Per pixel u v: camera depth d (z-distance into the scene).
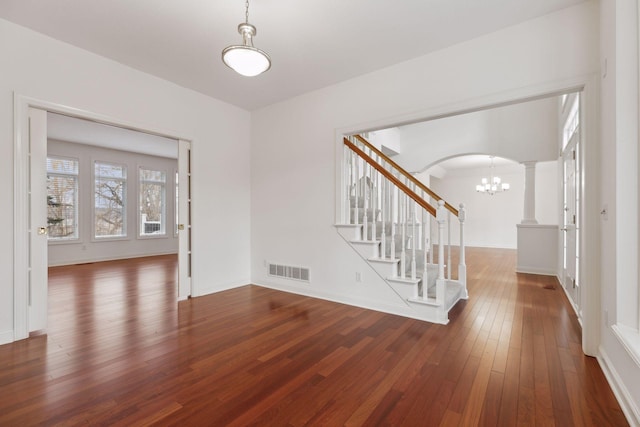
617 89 1.85
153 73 3.49
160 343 2.54
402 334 2.73
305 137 4.05
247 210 4.65
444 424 1.57
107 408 1.69
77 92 2.95
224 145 4.33
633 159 1.82
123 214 7.54
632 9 1.81
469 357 2.29
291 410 1.68
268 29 2.67
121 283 4.78
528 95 2.53
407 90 3.20
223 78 3.62
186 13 2.46
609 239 2.00
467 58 2.83
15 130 2.59
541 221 9.65
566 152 4.21
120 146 6.95
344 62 3.24
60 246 6.42
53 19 2.53
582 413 1.64
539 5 2.36
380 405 1.73
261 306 3.56
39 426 1.54
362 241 3.52
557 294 4.09
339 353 2.37
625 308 1.82
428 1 2.32
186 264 3.90
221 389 1.88
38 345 2.49
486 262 6.82
